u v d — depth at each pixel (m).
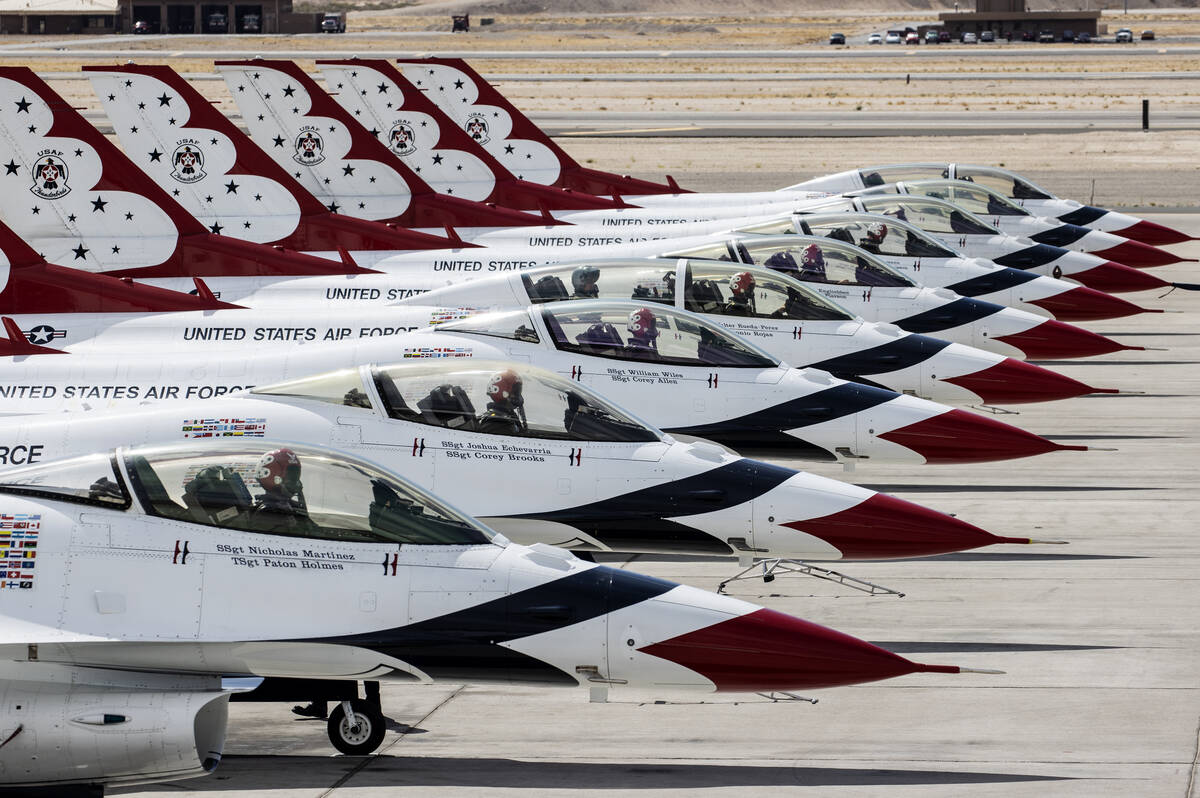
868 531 48.69
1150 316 122.75
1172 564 56.84
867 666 37.03
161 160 90.56
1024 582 54.50
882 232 97.56
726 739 39.31
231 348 69.19
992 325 84.62
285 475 37.94
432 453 48.38
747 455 61.03
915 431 60.62
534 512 48.50
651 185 130.38
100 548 36.56
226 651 36.47
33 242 79.69
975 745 38.66
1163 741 38.88
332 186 104.69
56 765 34.06
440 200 104.81
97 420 48.47
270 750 38.75
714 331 61.38
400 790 35.59
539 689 43.44
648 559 57.75
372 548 37.44
